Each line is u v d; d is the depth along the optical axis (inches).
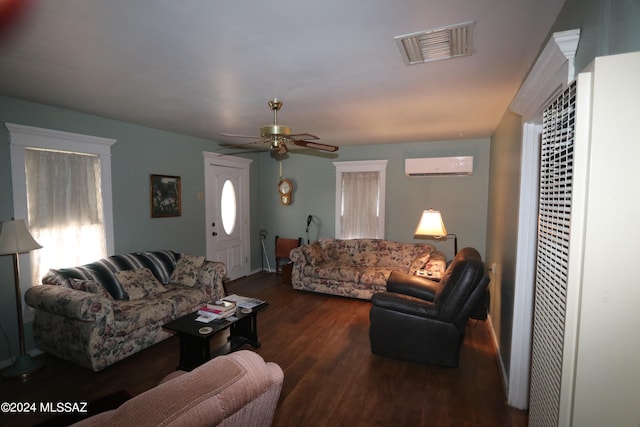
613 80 31.1
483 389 92.9
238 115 128.6
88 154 129.2
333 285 174.9
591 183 32.2
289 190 226.5
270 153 235.3
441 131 159.2
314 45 68.2
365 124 143.7
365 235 209.8
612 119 31.3
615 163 31.4
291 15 56.6
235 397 35.9
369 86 93.4
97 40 66.1
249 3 52.9
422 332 103.9
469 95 101.4
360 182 209.3
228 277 207.2
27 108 110.3
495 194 143.0
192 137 178.4
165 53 72.2
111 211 137.1
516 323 84.2
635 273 31.4
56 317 104.9
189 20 58.2
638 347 31.8
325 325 138.1
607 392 32.9
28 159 111.7
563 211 39.1
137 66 79.7
